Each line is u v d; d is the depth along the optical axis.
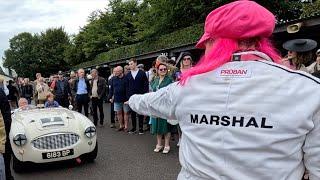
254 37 1.27
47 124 6.09
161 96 1.48
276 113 1.18
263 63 1.25
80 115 6.71
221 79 1.28
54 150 5.94
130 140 8.41
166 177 5.47
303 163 1.25
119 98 9.62
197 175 1.31
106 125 11.27
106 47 43.12
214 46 1.33
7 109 4.74
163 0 21.75
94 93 11.09
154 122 6.85
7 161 5.00
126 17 42.38
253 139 1.20
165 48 16.75
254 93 1.22
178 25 22.48
